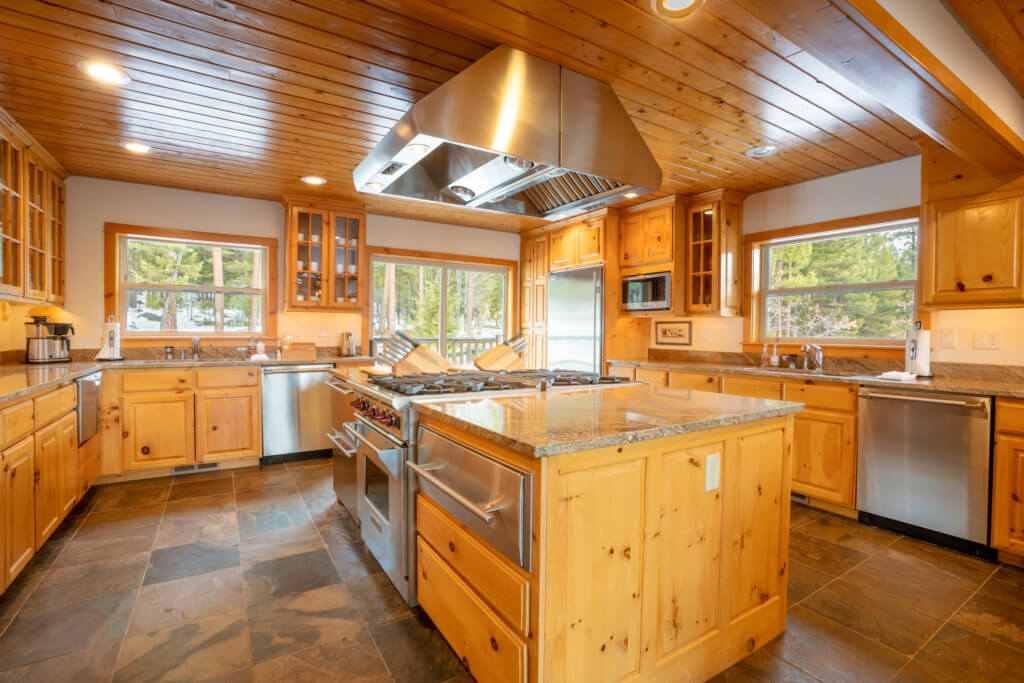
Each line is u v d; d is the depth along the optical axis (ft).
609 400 6.04
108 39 6.37
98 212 12.26
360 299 14.48
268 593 6.67
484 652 4.67
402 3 5.64
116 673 5.08
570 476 4.03
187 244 13.44
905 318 10.55
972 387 8.05
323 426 13.28
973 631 5.93
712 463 5.09
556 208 8.64
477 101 6.11
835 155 10.22
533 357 17.51
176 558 7.63
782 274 12.67
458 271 17.66
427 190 7.84
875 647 5.64
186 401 11.66
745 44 6.32
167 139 9.71
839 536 8.70
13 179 9.04
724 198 12.57
